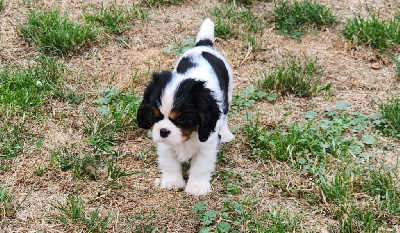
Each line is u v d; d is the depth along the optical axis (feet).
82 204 4.97
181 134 4.75
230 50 6.59
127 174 5.20
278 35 6.84
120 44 6.59
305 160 5.36
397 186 5.14
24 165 5.26
